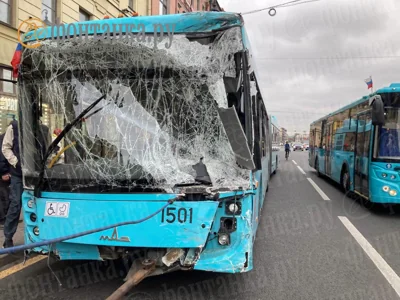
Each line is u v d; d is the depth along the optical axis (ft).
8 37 35.47
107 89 12.21
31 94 12.77
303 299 12.98
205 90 11.91
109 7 55.62
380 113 25.23
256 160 12.21
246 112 11.75
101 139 12.10
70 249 12.17
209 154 11.86
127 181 11.46
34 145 12.70
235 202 11.59
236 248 11.59
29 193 12.59
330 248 19.08
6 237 16.51
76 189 11.82
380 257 17.63
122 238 11.25
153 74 12.07
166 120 12.05
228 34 11.67
